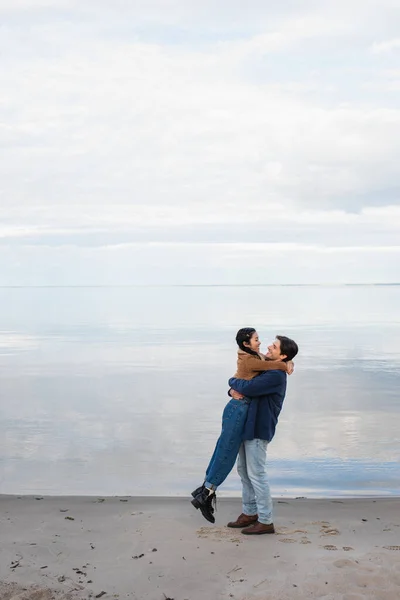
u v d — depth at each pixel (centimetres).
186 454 863
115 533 501
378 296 12681
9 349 2608
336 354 2338
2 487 701
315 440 947
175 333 3450
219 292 18000
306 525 528
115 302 9731
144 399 1361
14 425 1070
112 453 868
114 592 396
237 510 576
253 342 521
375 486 708
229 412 512
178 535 497
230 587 401
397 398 1351
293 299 10656
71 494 673
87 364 2067
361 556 443
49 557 450
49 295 16188
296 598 381
